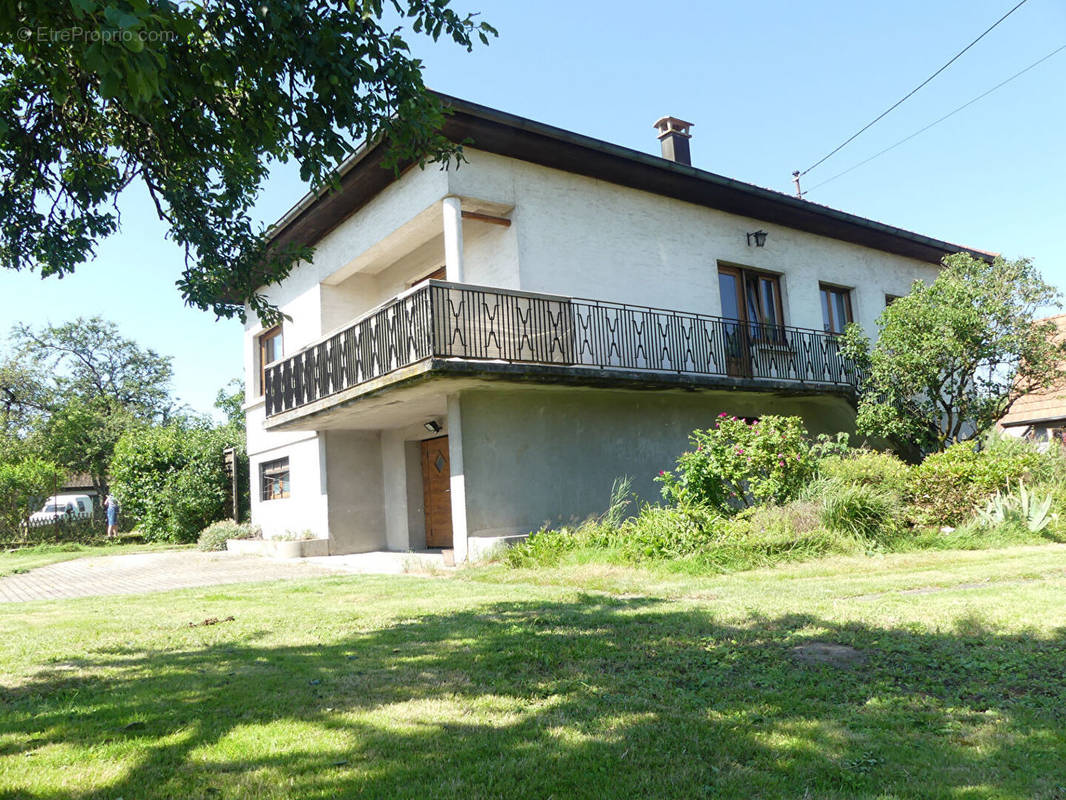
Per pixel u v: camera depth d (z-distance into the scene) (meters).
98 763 2.85
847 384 14.96
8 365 39.09
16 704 3.76
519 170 11.76
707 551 8.42
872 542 8.95
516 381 10.52
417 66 4.60
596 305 11.59
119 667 4.54
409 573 9.77
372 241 12.88
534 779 2.57
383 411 12.65
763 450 9.91
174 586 9.52
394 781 2.59
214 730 3.19
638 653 4.38
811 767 2.61
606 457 12.32
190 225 6.16
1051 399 20.59
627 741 2.92
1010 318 12.90
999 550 8.70
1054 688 3.36
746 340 14.07
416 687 3.81
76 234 5.91
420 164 5.41
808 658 4.11
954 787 2.41
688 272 13.70
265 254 6.50
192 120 5.04
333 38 4.33
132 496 20.52
